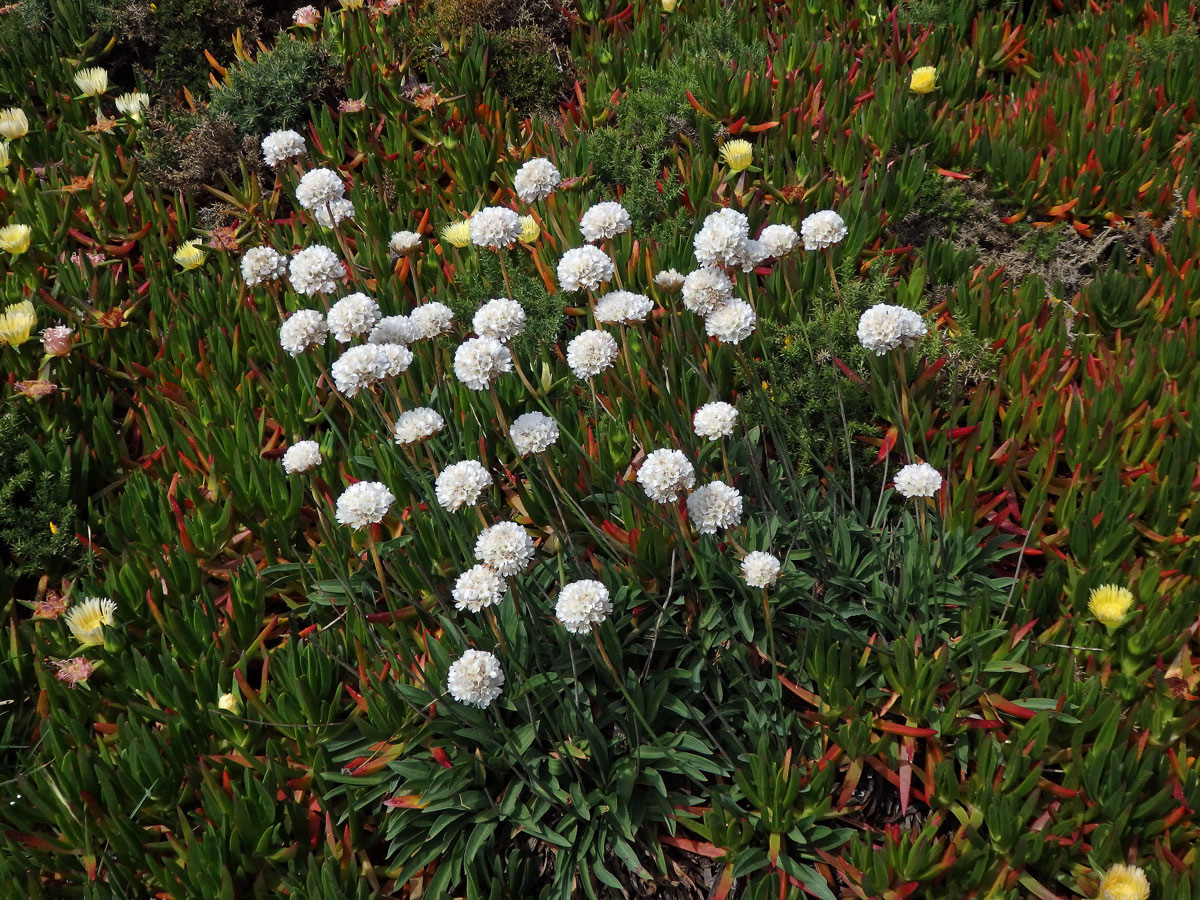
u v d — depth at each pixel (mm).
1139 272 1000
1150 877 642
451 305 969
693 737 720
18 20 1348
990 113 1174
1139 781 653
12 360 953
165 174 1190
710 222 781
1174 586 761
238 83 1241
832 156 1139
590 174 1135
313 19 1329
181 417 962
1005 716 725
